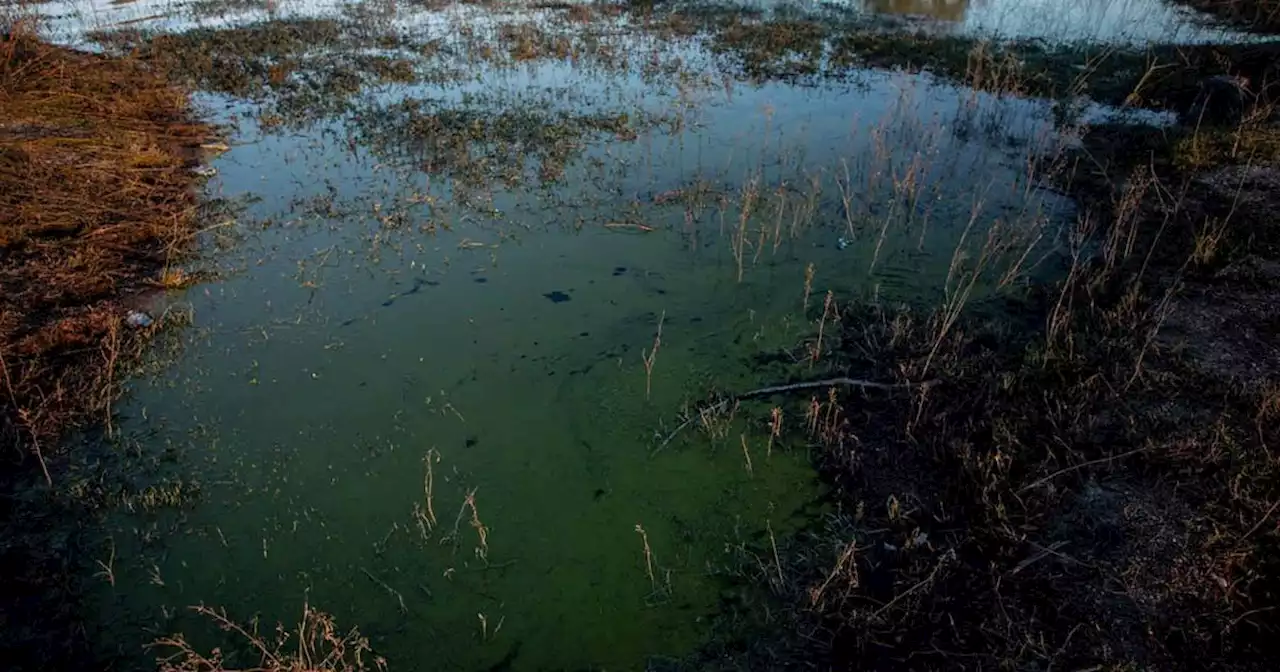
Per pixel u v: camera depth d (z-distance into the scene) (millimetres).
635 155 8867
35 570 4070
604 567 4203
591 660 3758
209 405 5199
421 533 4355
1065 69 11312
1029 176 8031
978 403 5133
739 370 5570
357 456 4844
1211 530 4141
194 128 9602
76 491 4480
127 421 5051
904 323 5887
